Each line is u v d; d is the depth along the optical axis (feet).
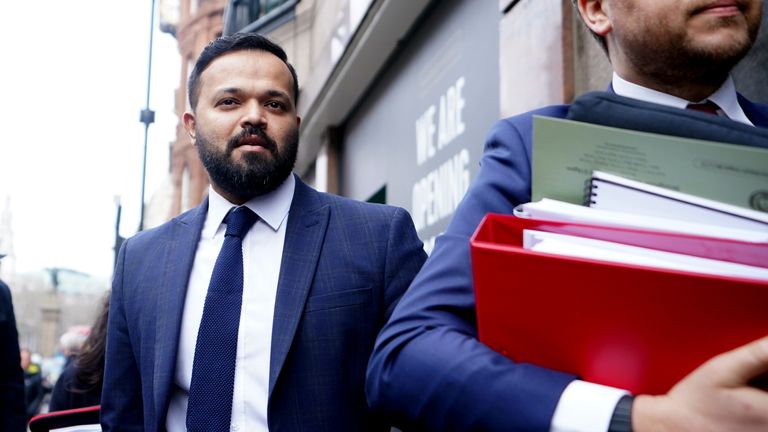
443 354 2.31
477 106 12.40
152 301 5.49
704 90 3.18
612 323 2.05
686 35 2.92
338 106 21.88
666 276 1.89
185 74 83.92
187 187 83.61
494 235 2.40
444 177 14.05
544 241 2.18
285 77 5.69
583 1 3.48
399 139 17.46
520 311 2.18
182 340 5.29
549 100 9.12
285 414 4.92
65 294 197.98
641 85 3.27
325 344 5.09
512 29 10.25
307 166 28.66
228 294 5.24
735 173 2.15
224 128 5.43
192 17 82.99
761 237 2.00
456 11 13.66
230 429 5.00
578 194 2.37
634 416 1.99
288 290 5.19
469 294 2.51
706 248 2.01
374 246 5.44
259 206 5.56
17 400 8.95
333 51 19.92
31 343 194.39
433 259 2.69
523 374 2.17
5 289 9.12
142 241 5.92
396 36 16.93
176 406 5.23
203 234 5.71
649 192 2.22
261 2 29.25
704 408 1.87
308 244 5.41
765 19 5.27
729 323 1.88
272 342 5.04
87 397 9.05
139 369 5.63
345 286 5.25
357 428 5.05
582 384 2.12
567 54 8.82
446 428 2.28
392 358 2.48
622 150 2.29
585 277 2.01
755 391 1.82
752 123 3.41
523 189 2.71
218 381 5.03
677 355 2.01
